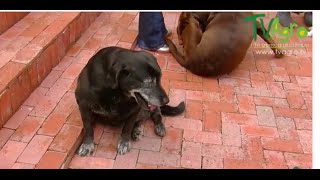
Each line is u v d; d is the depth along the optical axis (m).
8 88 1.55
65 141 1.52
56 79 1.89
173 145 1.64
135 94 1.38
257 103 1.97
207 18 2.28
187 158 1.57
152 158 1.56
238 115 1.87
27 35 1.90
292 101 2.01
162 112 1.80
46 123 1.60
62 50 2.05
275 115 1.89
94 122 1.69
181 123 1.78
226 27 2.06
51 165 1.41
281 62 2.38
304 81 2.19
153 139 1.66
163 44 2.39
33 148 1.47
